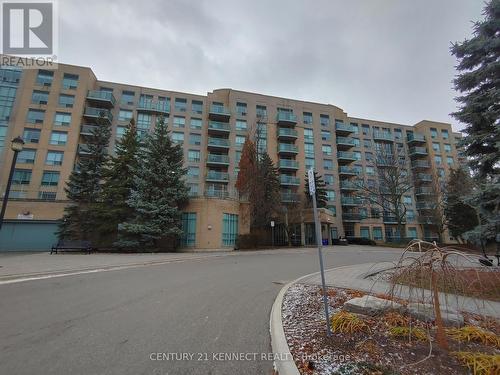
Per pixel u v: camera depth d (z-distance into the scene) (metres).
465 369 2.76
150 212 20.23
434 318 3.95
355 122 53.03
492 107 9.76
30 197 32.72
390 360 2.95
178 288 7.63
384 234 46.84
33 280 8.75
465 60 10.20
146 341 3.96
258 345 3.85
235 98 44.72
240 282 8.63
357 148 51.34
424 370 2.73
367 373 2.69
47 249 24.78
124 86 41.22
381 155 38.19
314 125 47.84
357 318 4.07
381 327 3.90
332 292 6.57
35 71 36.53
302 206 34.75
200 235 23.08
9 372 3.05
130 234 20.25
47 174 33.75
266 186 30.44
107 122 30.42
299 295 6.50
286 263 13.94
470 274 4.45
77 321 4.81
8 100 35.31
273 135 44.81
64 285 7.95
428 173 49.66
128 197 21.81
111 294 6.87
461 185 31.77
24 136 34.31
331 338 3.64
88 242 19.45
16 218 24.86
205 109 43.72
